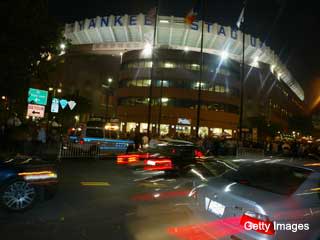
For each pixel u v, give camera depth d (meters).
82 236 4.76
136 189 8.49
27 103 15.82
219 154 20.06
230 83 53.41
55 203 6.65
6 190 5.75
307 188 3.82
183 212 6.23
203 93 50.22
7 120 14.56
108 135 17.69
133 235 4.86
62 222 5.43
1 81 9.24
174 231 5.05
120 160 12.09
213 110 50.88
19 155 7.02
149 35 59.59
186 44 61.66
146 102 50.31
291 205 3.43
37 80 13.52
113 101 65.44
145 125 49.59
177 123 48.78
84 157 15.57
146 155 10.51
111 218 5.77
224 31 58.88
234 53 63.72
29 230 4.94
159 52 51.22
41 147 14.72
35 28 9.38
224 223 3.71
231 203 3.68
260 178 4.59
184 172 9.86
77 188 8.34
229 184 4.18
